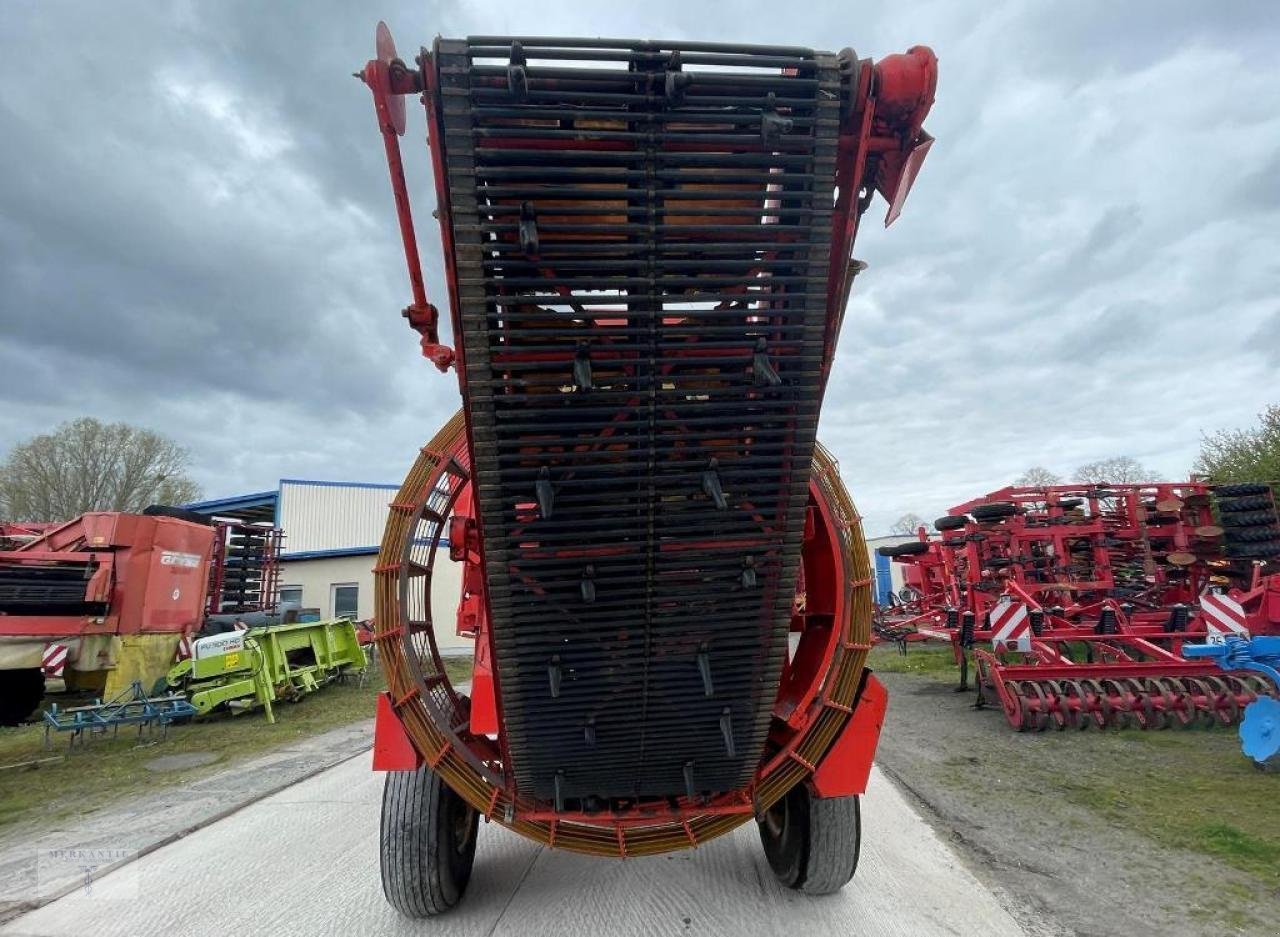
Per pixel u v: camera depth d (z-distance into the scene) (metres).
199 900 4.65
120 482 47.00
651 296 2.73
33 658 11.08
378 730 3.88
